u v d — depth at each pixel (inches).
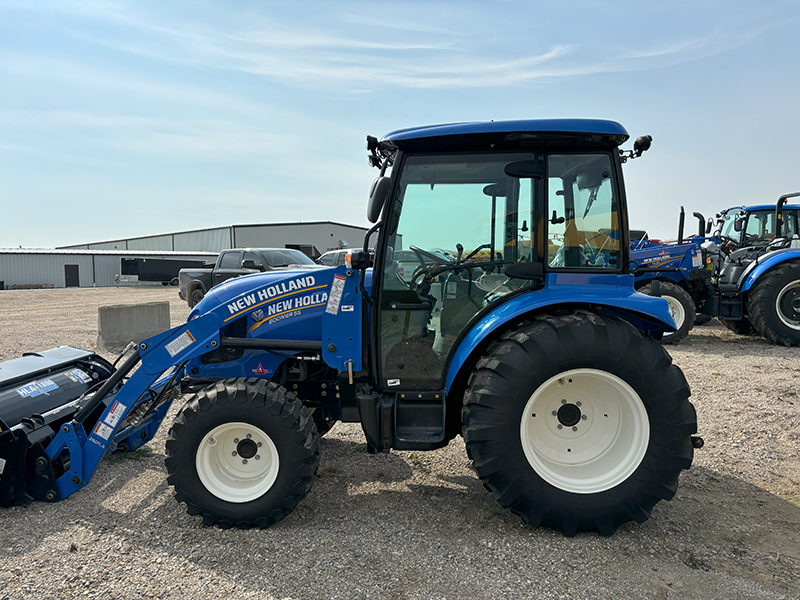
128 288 1219.2
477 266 126.2
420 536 114.9
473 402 113.0
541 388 112.4
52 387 151.6
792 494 134.1
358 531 117.3
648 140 126.2
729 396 215.5
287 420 116.5
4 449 129.0
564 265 122.0
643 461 112.2
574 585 97.0
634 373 111.3
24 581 99.7
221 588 97.0
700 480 142.9
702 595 93.7
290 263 534.3
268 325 133.8
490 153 122.3
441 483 142.9
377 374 127.2
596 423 120.7
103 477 148.9
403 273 126.3
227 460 123.2
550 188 121.2
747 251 386.9
